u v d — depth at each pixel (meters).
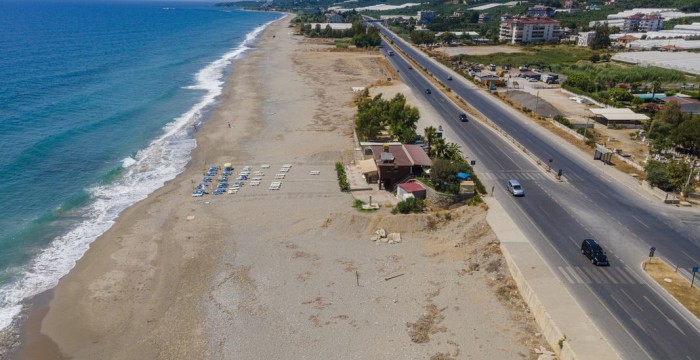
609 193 66.00
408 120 90.88
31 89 127.69
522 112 112.44
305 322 43.06
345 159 82.56
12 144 86.44
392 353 39.00
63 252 55.00
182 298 47.12
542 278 45.25
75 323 44.00
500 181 69.81
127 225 61.12
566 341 36.94
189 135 97.88
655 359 35.75
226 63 188.25
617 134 95.12
